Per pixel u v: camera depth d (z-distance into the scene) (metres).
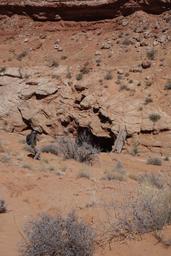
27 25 42.09
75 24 39.97
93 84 29.22
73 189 11.32
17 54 38.44
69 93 29.02
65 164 16.53
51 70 32.09
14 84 30.70
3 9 43.59
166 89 28.08
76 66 33.25
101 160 19.69
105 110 26.19
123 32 37.09
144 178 13.90
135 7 38.28
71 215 6.78
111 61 33.34
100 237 6.48
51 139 26.73
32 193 10.62
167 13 37.25
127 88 28.25
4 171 12.90
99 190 11.34
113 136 25.14
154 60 31.70
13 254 6.32
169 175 16.45
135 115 25.55
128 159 21.20
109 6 39.09
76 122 27.08
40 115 28.41
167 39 34.00
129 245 6.07
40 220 6.62
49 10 41.34
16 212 8.79
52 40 39.31
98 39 37.41
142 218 6.51
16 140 24.33
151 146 23.81
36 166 15.01
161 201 6.84
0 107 29.53
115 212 7.57
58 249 5.99
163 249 5.86
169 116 25.31
